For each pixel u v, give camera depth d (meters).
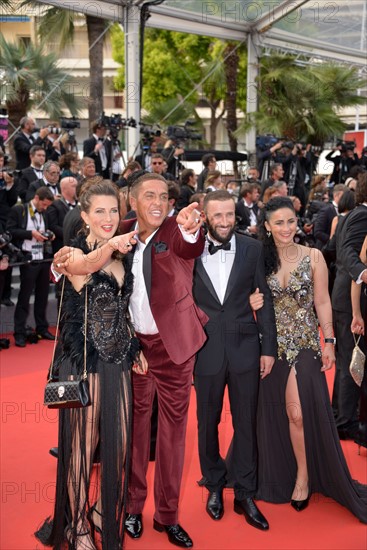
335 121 13.27
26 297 6.34
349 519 3.12
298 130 13.14
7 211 6.52
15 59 11.52
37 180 7.01
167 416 2.87
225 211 2.91
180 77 19.03
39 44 12.22
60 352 2.66
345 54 12.95
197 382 3.04
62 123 8.56
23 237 6.14
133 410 2.97
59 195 6.75
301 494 3.23
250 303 3.05
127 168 6.64
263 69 12.87
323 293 3.24
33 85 11.71
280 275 3.18
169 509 2.90
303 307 3.19
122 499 2.69
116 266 2.65
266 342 3.07
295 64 13.38
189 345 2.80
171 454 2.88
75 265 2.43
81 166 6.49
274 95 12.88
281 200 3.08
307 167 10.59
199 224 2.50
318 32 11.58
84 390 2.45
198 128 16.16
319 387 3.18
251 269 3.03
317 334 3.22
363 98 13.69
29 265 6.25
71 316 2.58
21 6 10.61
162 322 2.79
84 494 2.68
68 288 2.61
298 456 3.21
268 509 3.21
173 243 2.70
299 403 3.17
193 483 3.48
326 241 7.03
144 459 3.01
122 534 2.70
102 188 2.55
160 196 2.71
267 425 3.26
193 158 11.16
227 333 2.99
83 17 12.81
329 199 9.27
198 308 2.94
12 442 3.96
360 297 3.81
